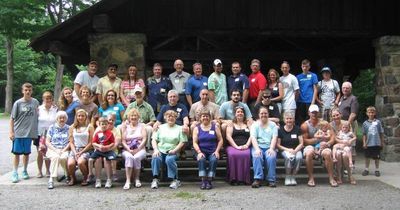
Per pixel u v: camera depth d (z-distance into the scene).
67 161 7.12
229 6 9.84
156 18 9.76
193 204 5.88
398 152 9.69
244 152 7.22
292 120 7.41
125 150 7.15
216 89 8.29
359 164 9.34
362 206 5.74
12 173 8.34
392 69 9.83
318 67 13.63
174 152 7.00
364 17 9.97
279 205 5.81
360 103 20.86
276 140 7.29
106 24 9.16
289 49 13.68
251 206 5.76
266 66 14.77
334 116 7.58
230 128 7.43
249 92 8.61
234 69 8.42
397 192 6.61
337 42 12.98
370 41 11.16
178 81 8.54
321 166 8.53
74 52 10.41
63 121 7.36
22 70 37.69
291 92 8.52
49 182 7.00
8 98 30.77
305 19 9.88
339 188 6.93
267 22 9.87
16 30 15.59
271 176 7.09
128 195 6.46
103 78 8.31
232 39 12.39
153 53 12.04
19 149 7.58
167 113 7.19
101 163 7.12
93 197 6.32
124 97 8.27
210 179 6.94
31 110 7.68
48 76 39.66
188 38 12.80
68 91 7.85
